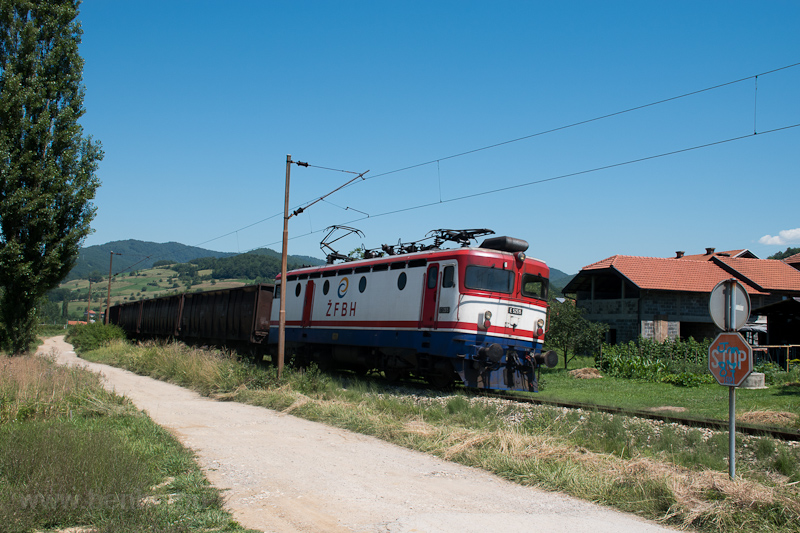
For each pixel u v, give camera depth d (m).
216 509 6.07
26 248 22.77
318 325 19.80
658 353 24.39
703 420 10.20
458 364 14.73
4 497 5.61
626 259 33.78
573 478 7.17
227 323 26.95
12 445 7.00
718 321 7.05
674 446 8.65
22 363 14.01
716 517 5.66
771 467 7.65
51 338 77.81
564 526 5.70
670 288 30.80
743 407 13.81
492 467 8.03
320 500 6.55
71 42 23.48
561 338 25.20
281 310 17.47
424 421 11.27
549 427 9.98
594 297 35.78
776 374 19.55
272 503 6.42
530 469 7.67
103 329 41.09
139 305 42.50
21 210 21.94
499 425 10.46
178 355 21.88
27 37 22.56
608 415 10.56
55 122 23.22
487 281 14.95
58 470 6.19
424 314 15.47
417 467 8.21
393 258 16.98
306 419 12.31
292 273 21.95
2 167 21.62
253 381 16.09
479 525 5.70
